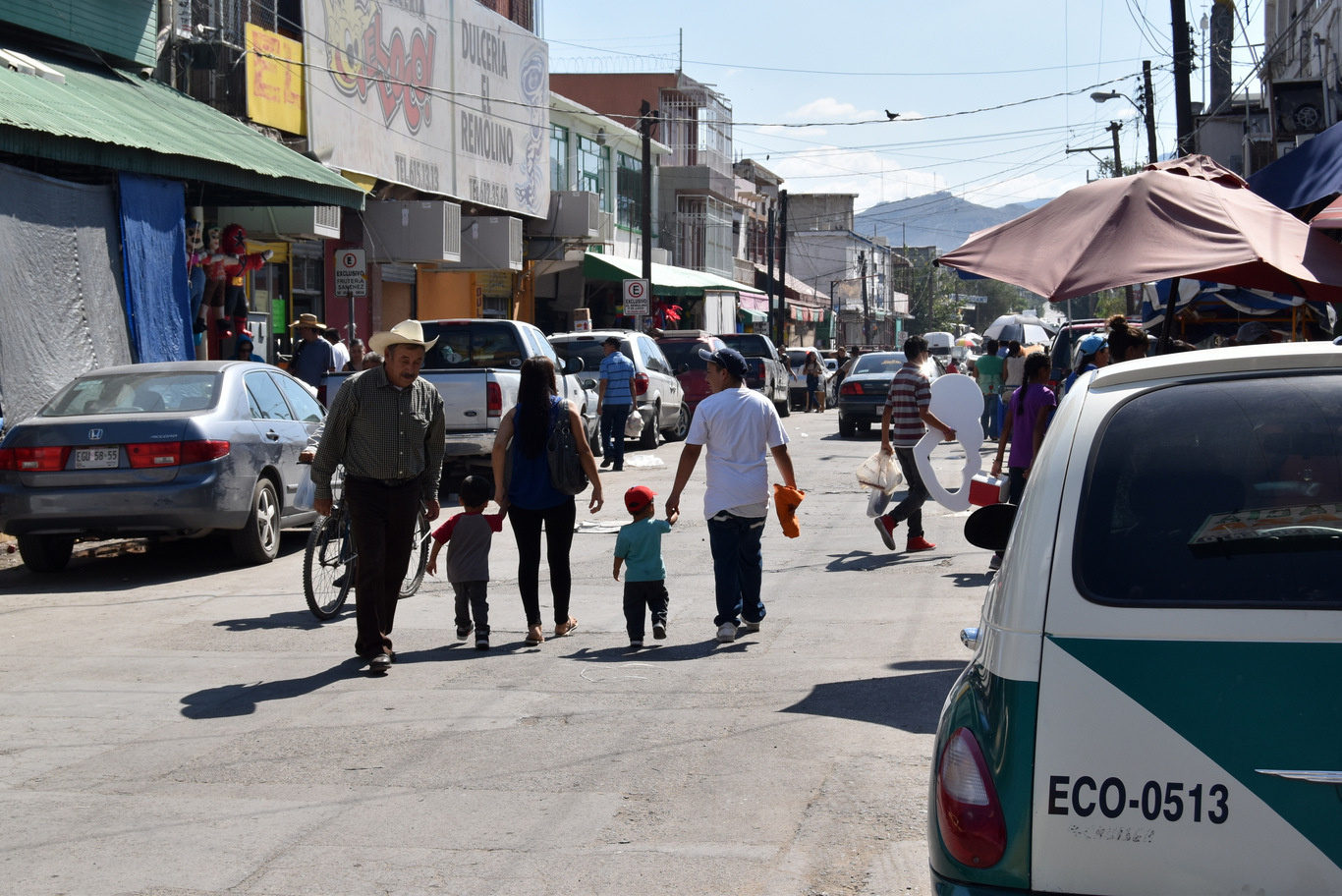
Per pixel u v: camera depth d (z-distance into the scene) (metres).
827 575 10.20
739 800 5.02
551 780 5.28
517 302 33.88
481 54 28.62
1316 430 2.67
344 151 22.56
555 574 8.08
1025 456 10.17
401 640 8.13
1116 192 6.80
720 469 7.83
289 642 8.02
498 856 4.49
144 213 14.77
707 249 51.69
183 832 4.75
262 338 20.16
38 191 13.12
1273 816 2.34
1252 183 12.18
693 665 7.25
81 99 14.23
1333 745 2.34
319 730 6.05
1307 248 6.41
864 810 4.88
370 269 25.77
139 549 11.98
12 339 12.71
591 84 51.25
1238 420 2.71
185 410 10.34
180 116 16.39
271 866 4.43
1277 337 12.29
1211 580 2.50
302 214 20.06
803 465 19.05
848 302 91.56
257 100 19.72
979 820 2.47
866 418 24.20
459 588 7.88
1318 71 22.02
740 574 8.06
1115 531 2.59
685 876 4.29
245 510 10.53
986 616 2.84
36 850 4.59
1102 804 2.39
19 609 9.12
